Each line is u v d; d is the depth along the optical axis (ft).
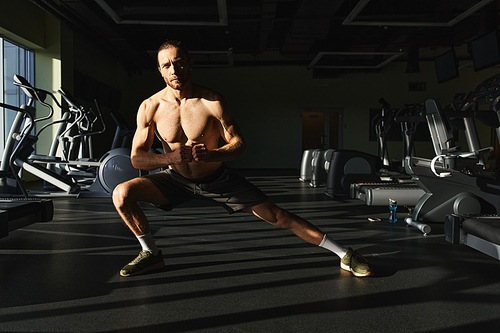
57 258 7.18
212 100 5.68
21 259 7.11
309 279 6.04
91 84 29.94
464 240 7.28
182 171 5.91
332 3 21.39
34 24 23.77
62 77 25.57
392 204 11.12
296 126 39.93
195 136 5.76
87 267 6.63
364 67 35.63
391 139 39.50
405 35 28.99
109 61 35.47
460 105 12.92
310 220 11.47
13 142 13.93
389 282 5.92
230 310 4.84
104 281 5.92
